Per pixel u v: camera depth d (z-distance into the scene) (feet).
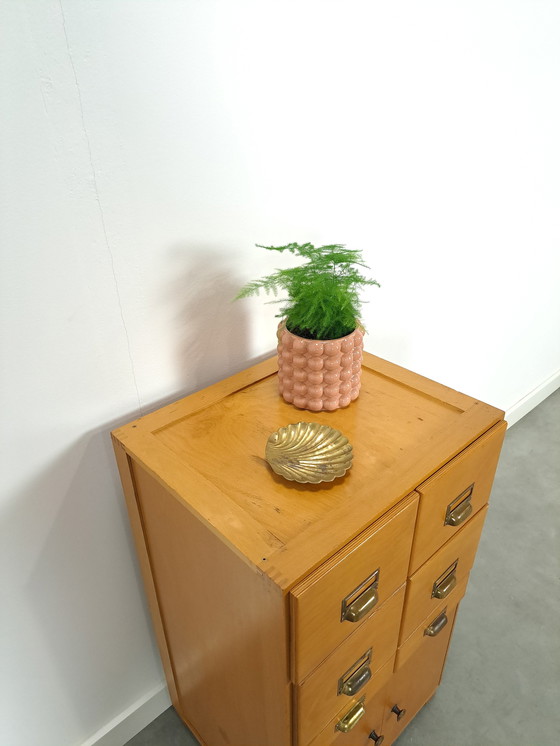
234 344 3.45
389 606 2.77
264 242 3.31
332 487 2.48
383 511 2.35
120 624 3.71
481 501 3.12
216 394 3.15
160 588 3.32
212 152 2.83
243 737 3.25
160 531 2.91
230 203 3.03
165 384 3.21
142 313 2.91
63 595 3.28
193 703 3.81
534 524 5.98
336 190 3.57
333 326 2.89
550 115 4.97
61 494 3.00
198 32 2.53
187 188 2.81
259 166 3.07
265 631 2.33
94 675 3.73
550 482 6.53
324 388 2.93
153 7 2.35
